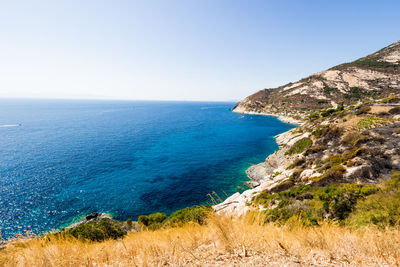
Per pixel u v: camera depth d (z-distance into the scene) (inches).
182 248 121.0
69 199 1109.7
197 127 3828.7
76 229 484.4
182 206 1039.0
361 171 710.5
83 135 3004.4
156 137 2886.3
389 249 118.6
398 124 1092.5
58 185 1286.9
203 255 110.8
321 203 437.7
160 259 109.3
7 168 1590.8
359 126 1237.7
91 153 2052.2
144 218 709.3
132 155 1985.7
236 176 1417.3
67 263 114.4
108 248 142.7
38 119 5059.1
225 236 123.9
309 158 1186.6
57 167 1628.9
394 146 846.5
